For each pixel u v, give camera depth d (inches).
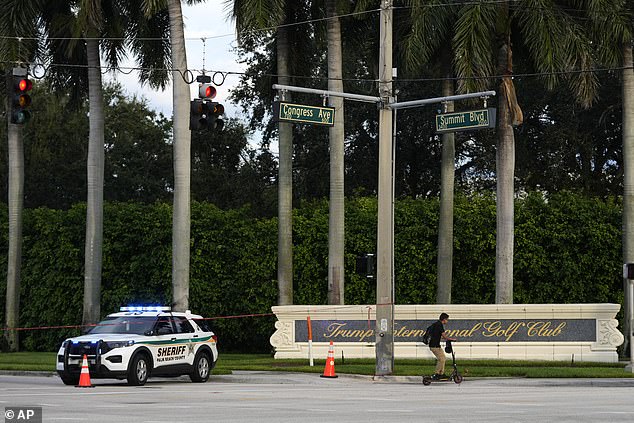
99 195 3427.7
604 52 3038.9
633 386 2332.7
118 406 1568.7
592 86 2967.5
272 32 3334.2
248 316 3334.2
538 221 3368.6
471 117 2348.7
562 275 3358.8
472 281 3400.6
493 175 4864.7
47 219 3730.3
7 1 3248.0
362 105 4680.1
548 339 2925.7
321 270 3489.2
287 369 2694.4
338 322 2989.7
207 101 2306.8
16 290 3624.5
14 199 3604.8
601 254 3356.3
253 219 3609.7
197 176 5255.9
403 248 3415.4
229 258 3565.5
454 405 1612.9
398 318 2962.6
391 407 1566.2
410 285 3408.0
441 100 2468.0
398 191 4785.9
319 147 4731.8
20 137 3612.2
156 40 3425.2
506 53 3053.6
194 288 3526.1
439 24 2962.6
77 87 3631.9
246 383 2401.6
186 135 3075.8
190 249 3553.2
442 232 3174.2
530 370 2603.3
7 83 3508.9
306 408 1541.6
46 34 3494.1
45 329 3740.2
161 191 5625.0
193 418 1353.3
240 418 1357.0
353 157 4790.8
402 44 3080.7
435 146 4692.4
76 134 5433.1
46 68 3459.6
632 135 3171.8
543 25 2935.5
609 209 3376.0
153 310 2322.8
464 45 2888.8
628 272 2591.0
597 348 2906.0
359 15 3120.1
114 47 3467.0
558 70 2950.3
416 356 2940.5
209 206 3604.8
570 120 4404.5
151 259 3572.8
